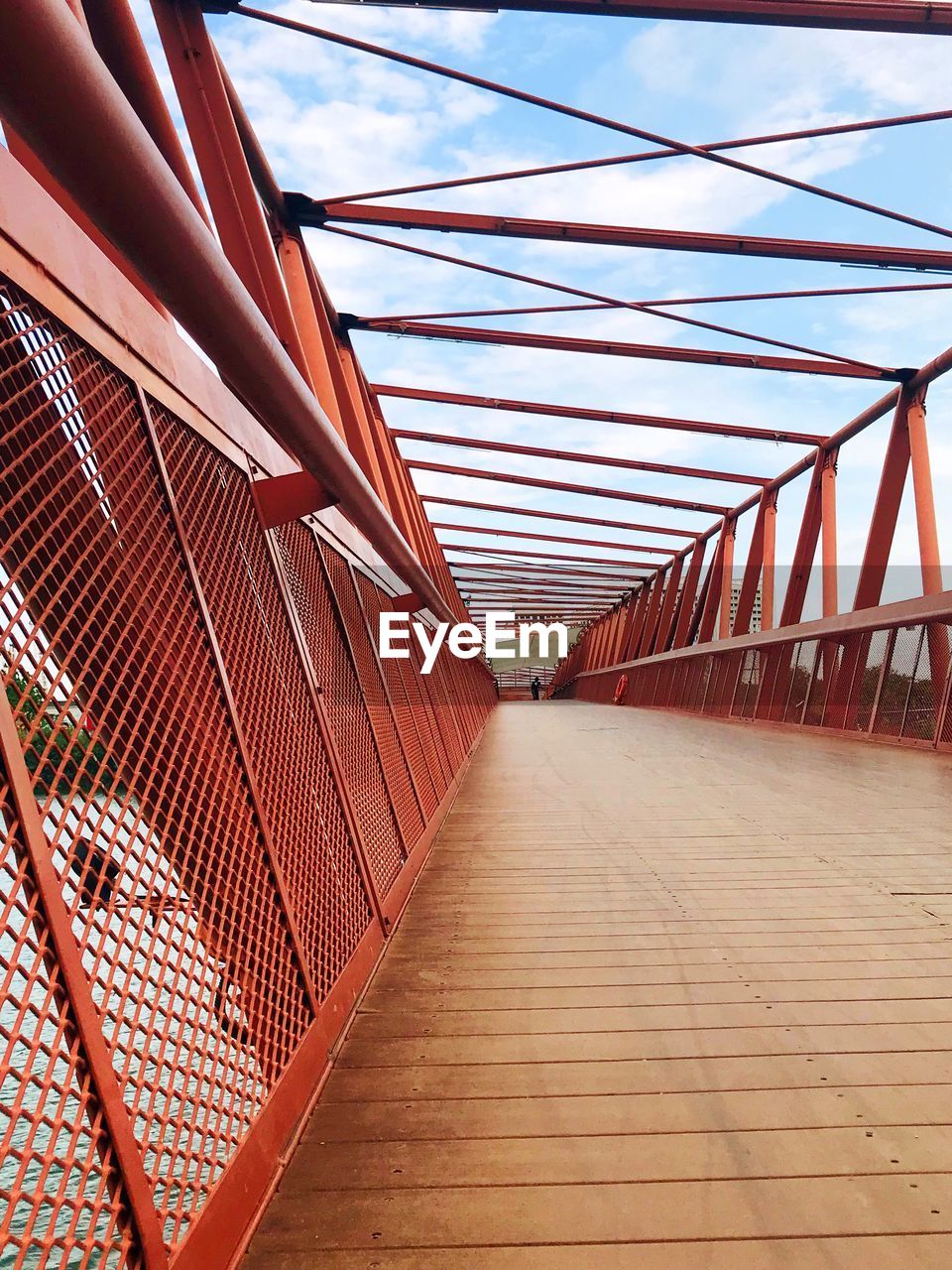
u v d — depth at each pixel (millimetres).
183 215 1368
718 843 5449
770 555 24328
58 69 962
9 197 1372
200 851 1646
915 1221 1684
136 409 1858
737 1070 2367
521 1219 1712
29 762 1133
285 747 2660
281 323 7863
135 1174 1210
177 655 1802
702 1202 1765
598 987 3021
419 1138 2037
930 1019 2680
